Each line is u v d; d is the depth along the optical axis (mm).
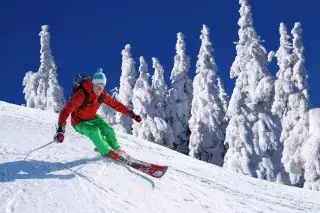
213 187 8016
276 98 29469
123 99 40406
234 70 34594
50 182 5527
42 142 7520
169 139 36906
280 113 29469
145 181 6504
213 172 10680
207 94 36500
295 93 28766
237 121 30875
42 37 45344
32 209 4703
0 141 7117
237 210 6820
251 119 30922
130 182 6277
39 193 5129
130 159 6988
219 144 36000
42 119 11211
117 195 5703
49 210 4770
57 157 6617
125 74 40938
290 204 9133
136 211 5359
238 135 30703
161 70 40750
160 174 6691
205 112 36125
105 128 7105
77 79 6613
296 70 29547
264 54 33562
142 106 36875
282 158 27500
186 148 39125
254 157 30203
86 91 6590
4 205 4656
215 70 37406
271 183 12266
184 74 40344
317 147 25156
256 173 29781
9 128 8500
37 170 5859
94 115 7035
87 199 5301
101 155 7062
